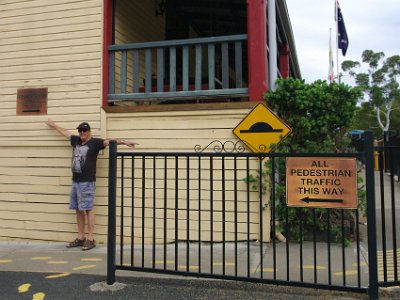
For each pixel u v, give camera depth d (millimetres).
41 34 7090
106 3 6836
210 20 9953
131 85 7637
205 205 6234
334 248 5773
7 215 7094
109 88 6797
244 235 6102
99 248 6348
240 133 5957
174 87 6523
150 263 5266
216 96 6328
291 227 6117
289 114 6223
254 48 6156
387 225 7344
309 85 6160
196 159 6277
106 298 4090
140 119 6547
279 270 4859
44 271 5102
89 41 6836
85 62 6832
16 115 7129
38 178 6973
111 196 4398
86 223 6676
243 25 10133
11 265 5445
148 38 8727
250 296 4070
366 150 3758
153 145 6465
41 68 7051
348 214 6184
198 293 4176
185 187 6301
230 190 6117
